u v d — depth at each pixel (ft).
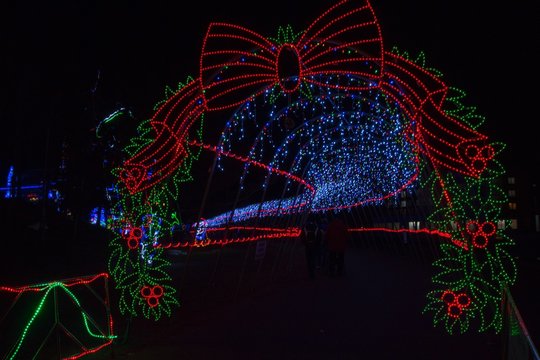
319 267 62.64
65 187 54.95
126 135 55.77
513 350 13.93
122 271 37.27
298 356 22.61
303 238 53.47
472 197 30.42
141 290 33.06
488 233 29.60
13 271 44.60
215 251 112.37
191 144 38.47
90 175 54.80
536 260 76.28
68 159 55.67
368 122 57.93
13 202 62.54
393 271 59.11
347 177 94.99
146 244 37.88
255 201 119.85
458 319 30.01
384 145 68.23
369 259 77.92
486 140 30.50
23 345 25.00
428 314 32.09
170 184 45.39
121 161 54.85
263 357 22.50
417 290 42.83
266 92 36.11
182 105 37.99
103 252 58.49
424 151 39.86
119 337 26.45
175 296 41.96
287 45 33.68
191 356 22.75
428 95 31.32
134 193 36.81
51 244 56.34
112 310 35.14
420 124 32.22
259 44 33.65
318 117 51.01
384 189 81.20
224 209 120.57
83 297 39.70
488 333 26.99
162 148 39.96
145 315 32.89
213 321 31.01
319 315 32.27
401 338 25.93
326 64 34.24
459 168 33.94
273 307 35.65
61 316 32.32
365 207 115.14
